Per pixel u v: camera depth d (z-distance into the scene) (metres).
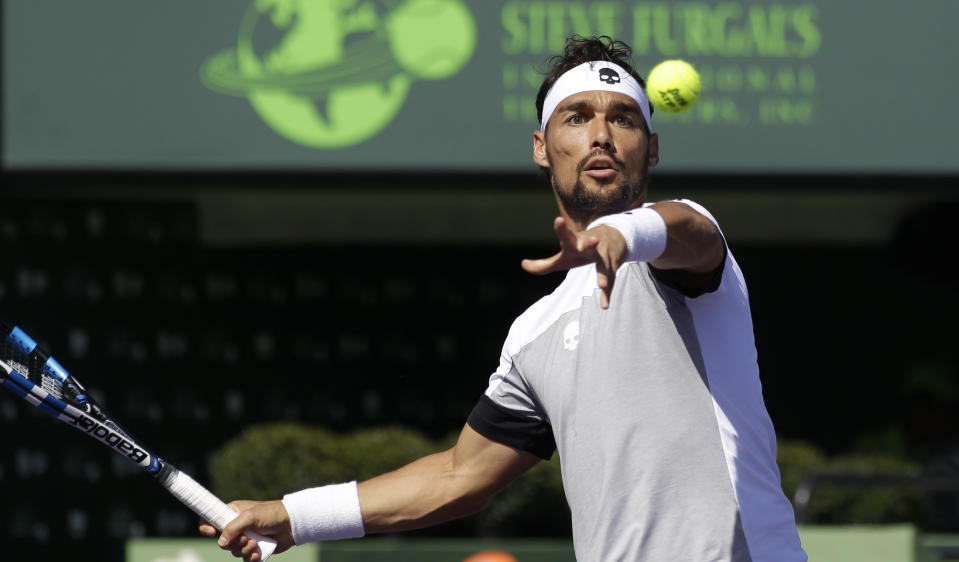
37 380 11.89
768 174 30.05
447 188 29.91
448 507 12.03
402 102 29.88
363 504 12.05
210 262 35.62
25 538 32.47
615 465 10.23
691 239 9.70
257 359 35.75
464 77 29.86
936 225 36.00
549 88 11.70
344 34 29.88
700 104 30.05
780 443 28.80
